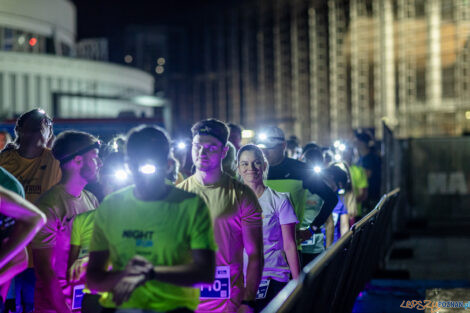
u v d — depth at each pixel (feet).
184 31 203.41
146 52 204.54
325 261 8.36
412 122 123.54
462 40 119.34
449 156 44.57
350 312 16.19
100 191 13.91
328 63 147.43
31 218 8.44
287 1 158.92
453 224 44.24
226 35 185.37
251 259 11.68
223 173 11.93
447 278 26.40
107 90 135.85
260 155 13.84
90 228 11.39
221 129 11.39
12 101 112.27
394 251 32.50
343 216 20.89
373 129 37.60
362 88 137.69
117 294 7.39
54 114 82.58
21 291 13.60
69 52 160.76
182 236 7.88
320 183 16.79
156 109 134.00
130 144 7.82
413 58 128.16
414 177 45.01
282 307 6.41
